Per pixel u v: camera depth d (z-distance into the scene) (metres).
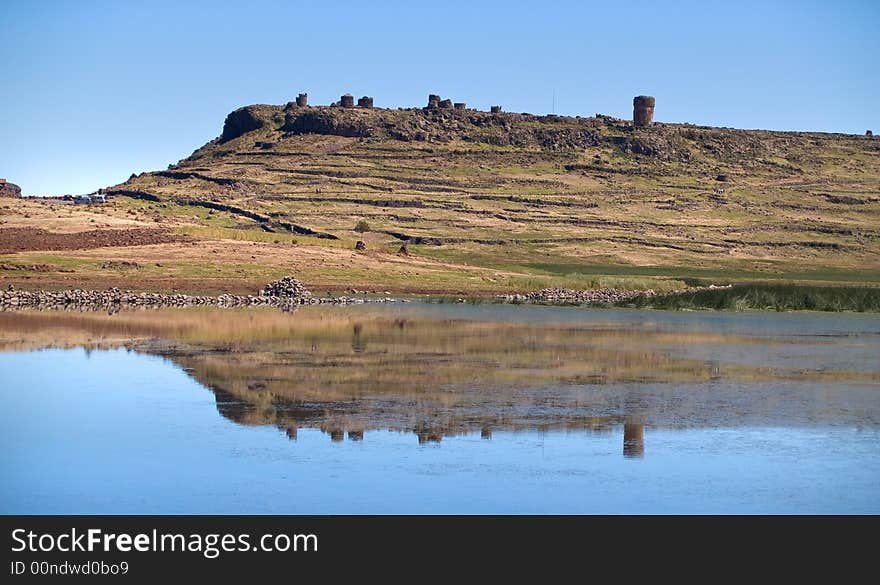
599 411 37.47
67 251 113.25
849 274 198.00
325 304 93.31
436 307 91.56
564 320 77.12
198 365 47.88
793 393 41.75
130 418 35.56
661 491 27.58
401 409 37.44
